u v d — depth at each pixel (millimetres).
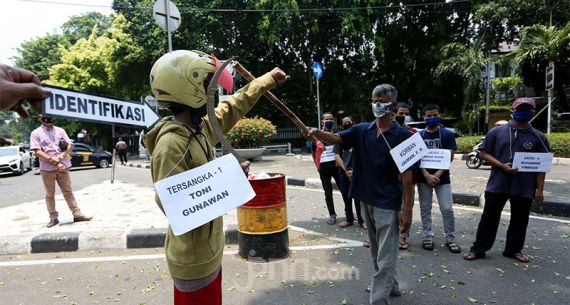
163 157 1731
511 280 3754
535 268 4020
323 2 19422
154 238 5051
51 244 4988
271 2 18719
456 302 3354
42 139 5863
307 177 10305
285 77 2371
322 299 3465
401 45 21891
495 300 3367
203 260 1823
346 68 22750
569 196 6922
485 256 4402
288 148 18766
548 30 15328
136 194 8961
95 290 3785
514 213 4219
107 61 23984
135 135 30922
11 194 10383
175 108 1927
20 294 3736
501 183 4129
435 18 20766
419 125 15773
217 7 19406
